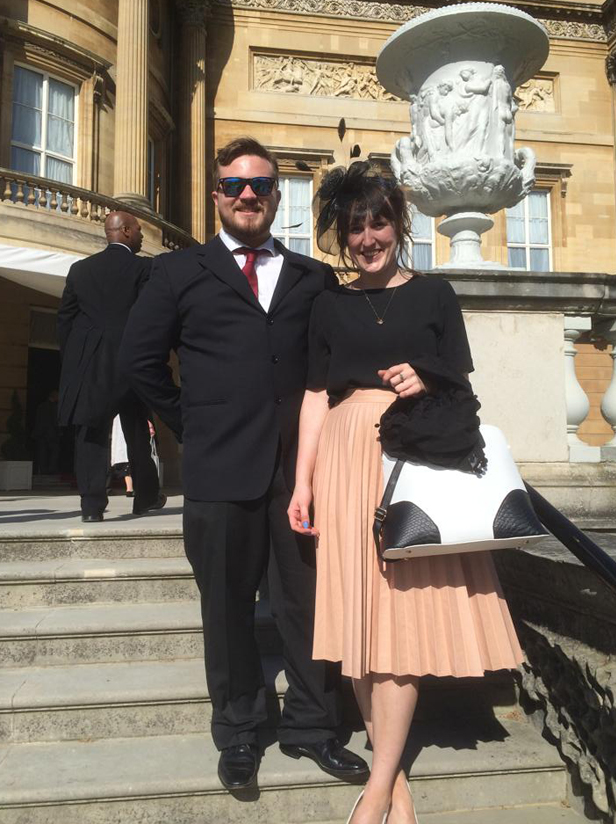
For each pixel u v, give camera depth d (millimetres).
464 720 2961
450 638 2131
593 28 21844
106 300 4625
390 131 20406
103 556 3818
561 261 21078
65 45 15500
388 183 2342
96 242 13734
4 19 14695
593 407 10875
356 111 20344
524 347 4035
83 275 4652
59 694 2703
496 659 2156
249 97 19953
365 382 2305
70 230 13414
